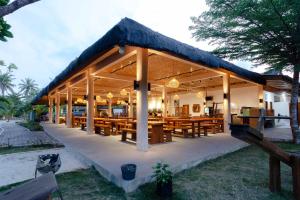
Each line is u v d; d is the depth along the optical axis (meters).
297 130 7.63
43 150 6.65
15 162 5.25
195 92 17.30
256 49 8.26
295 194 3.08
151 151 5.60
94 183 3.71
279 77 10.38
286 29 6.76
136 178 3.45
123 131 7.51
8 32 2.75
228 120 9.80
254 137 2.82
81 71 9.48
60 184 3.66
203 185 3.56
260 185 3.57
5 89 42.06
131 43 4.46
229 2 7.50
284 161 3.21
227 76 9.74
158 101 21.31
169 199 3.06
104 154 5.25
